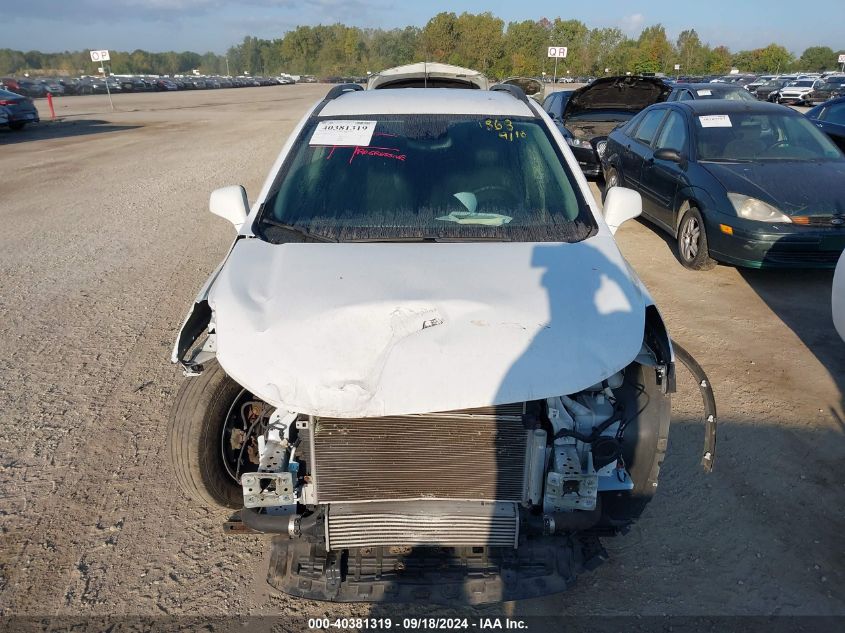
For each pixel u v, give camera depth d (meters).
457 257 2.69
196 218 8.90
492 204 3.08
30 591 2.72
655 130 8.09
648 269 6.71
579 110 12.52
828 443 3.73
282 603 2.68
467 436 2.35
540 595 2.43
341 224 2.98
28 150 16.14
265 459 2.42
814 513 3.20
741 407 4.09
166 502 3.27
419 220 3.00
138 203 9.88
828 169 6.43
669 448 3.68
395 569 2.47
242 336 2.33
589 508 2.40
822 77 41.66
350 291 2.44
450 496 2.42
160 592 2.73
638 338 2.41
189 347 2.60
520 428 2.35
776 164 6.60
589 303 2.46
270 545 3.00
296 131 3.52
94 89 53.06
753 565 2.89
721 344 4.95
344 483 2.39
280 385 2.21
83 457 3.60
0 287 6.12
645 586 2.78
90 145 17.14
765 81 43.75
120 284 6.24
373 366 2.22
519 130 3.48
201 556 2.93
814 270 6.64
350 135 3.42
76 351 4.82
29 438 3.75
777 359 4.71
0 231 8.16
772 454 3.63
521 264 2.65
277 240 2.88
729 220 6.05
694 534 3.07
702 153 6.92
